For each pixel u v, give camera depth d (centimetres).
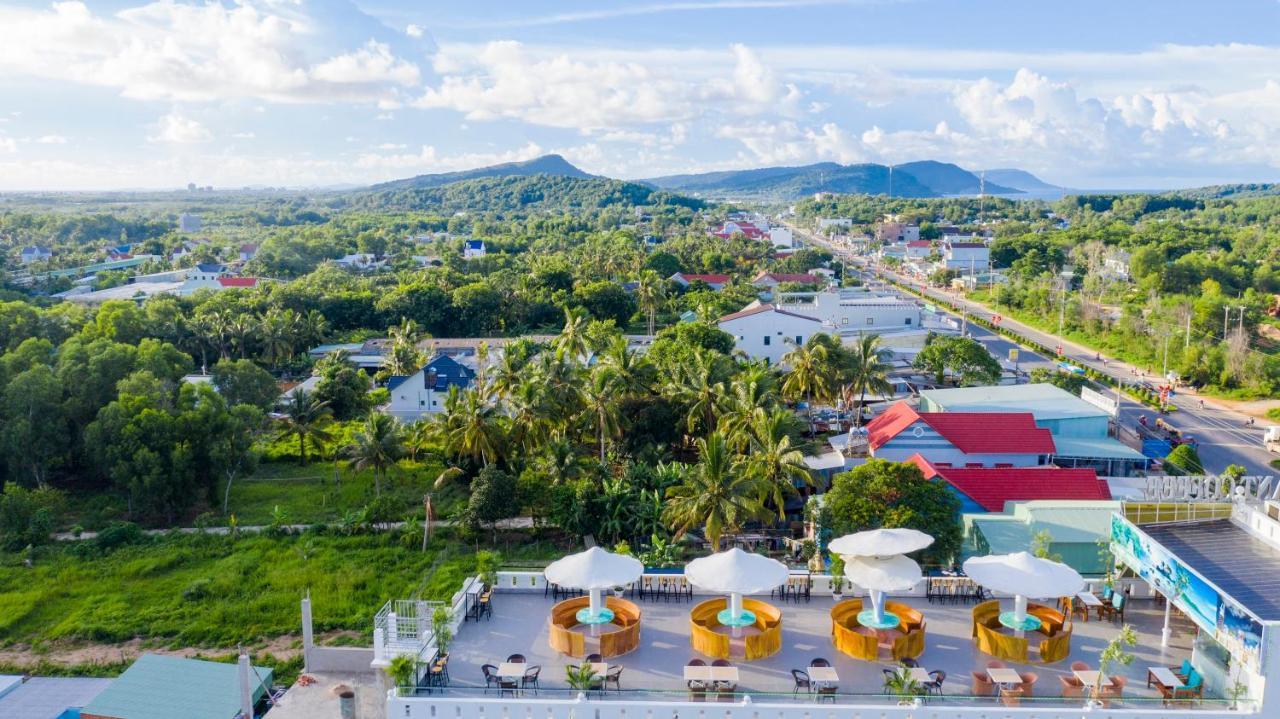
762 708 3067
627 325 17250
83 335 10788
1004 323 17512
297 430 8950
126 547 6819
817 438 9219
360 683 4722
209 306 14825
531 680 3316
